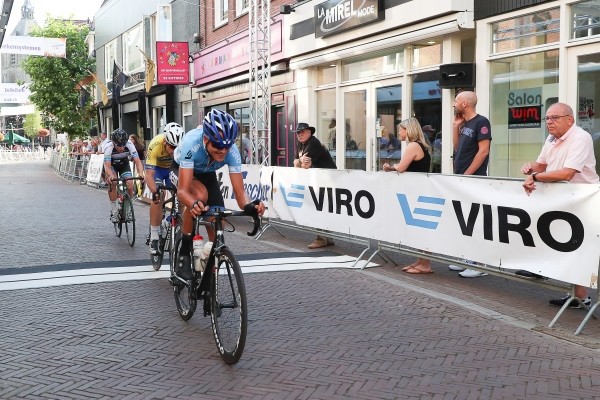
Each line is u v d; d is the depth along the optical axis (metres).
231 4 19.28
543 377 4.39
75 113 36.44
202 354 4.91
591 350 4.94
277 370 4.55
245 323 4.41
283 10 15.61
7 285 7.24
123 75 29.31
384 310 6.08
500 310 6.09
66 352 4.98
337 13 13.61
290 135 16.55
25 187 22.94
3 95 43.34
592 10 8.77
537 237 5.83
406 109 12.32
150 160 7.43
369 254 8.95
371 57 13.48
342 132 14.60
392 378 4.38
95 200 17.59
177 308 5.90
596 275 5.32
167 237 7.58
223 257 4.71
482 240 6.43
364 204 8.15
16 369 4.62
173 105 25.19
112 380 4.39
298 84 16.05
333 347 5.03
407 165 7.50
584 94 8.96
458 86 10.73
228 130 4.73
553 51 9.41
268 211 10.49
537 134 9.76
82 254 9.16
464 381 4.32
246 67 17.83
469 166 7.45
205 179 5.60
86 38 38.03
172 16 24.66
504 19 10.09
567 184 5.53
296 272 7.76
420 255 7.32
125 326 5.64
